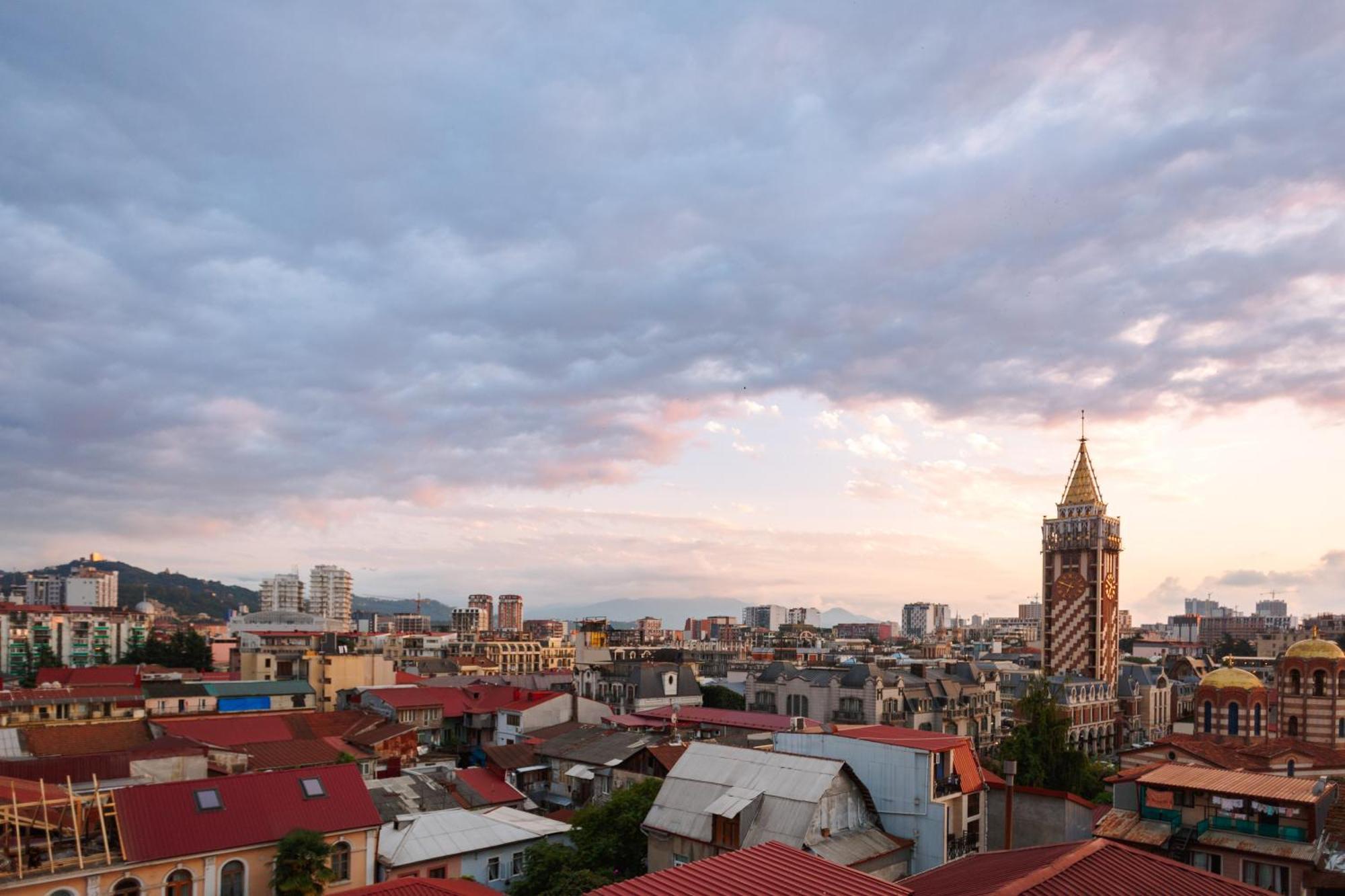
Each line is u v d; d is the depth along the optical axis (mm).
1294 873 49500
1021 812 73312
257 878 56438
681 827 62969
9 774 68062
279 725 123438
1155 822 56750
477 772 99312
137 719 130500
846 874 35344
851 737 66562
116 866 50781
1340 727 96250
